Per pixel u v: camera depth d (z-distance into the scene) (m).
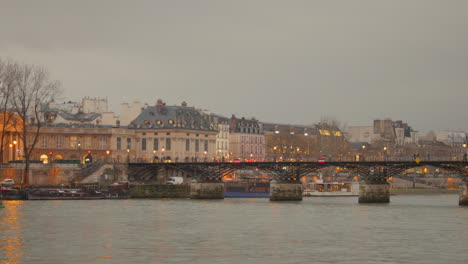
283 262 75.94
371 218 118.44
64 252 81.50
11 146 190.12
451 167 146.50
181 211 130.62
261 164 168.38
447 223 110.31
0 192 142.75
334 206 145.62
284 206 146.00
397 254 81.19
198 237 94.00
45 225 104.81
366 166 157.88
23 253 80.69
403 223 110.81
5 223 106.44
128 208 136.38
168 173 195.50
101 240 90.69
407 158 172.38
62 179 176.38
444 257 79.31
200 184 173.00
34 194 156.50
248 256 79.50
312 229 102.88
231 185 194.38
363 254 81.00
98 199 164.88
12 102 164.12
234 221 113.06
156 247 85.44
